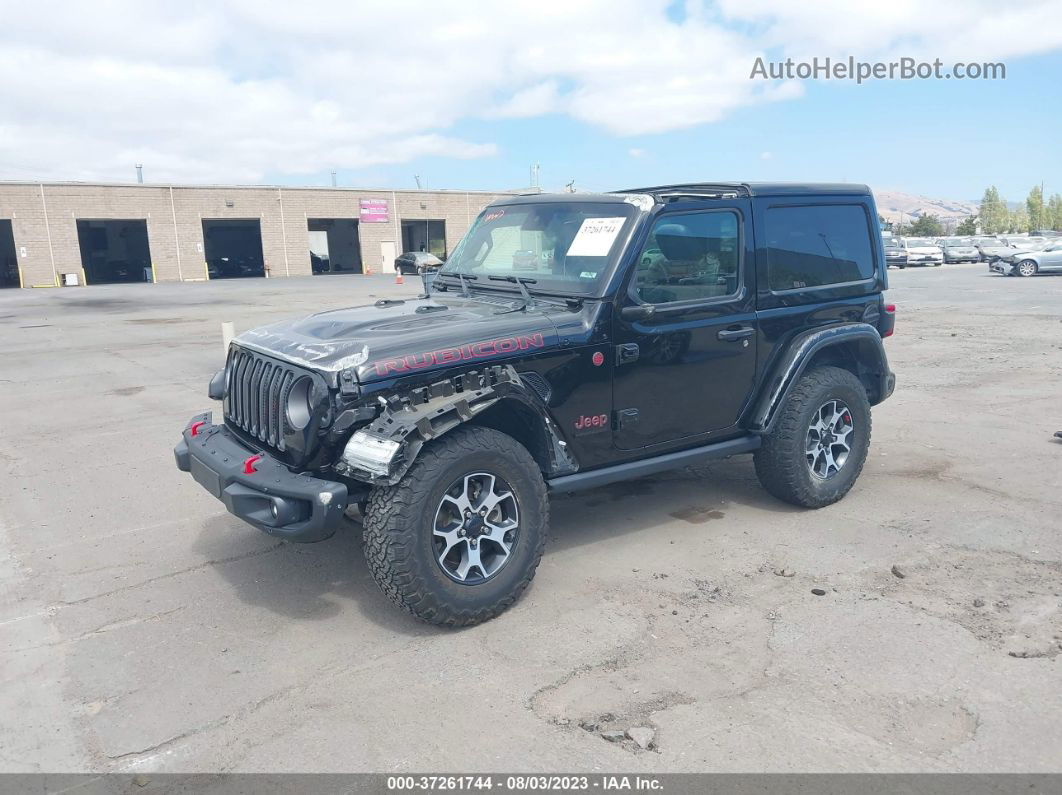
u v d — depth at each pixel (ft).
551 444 13.53
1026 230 477.36
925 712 10.13
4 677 11.59
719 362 15.56
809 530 16.48
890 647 11.72
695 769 9.15
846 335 17.17
